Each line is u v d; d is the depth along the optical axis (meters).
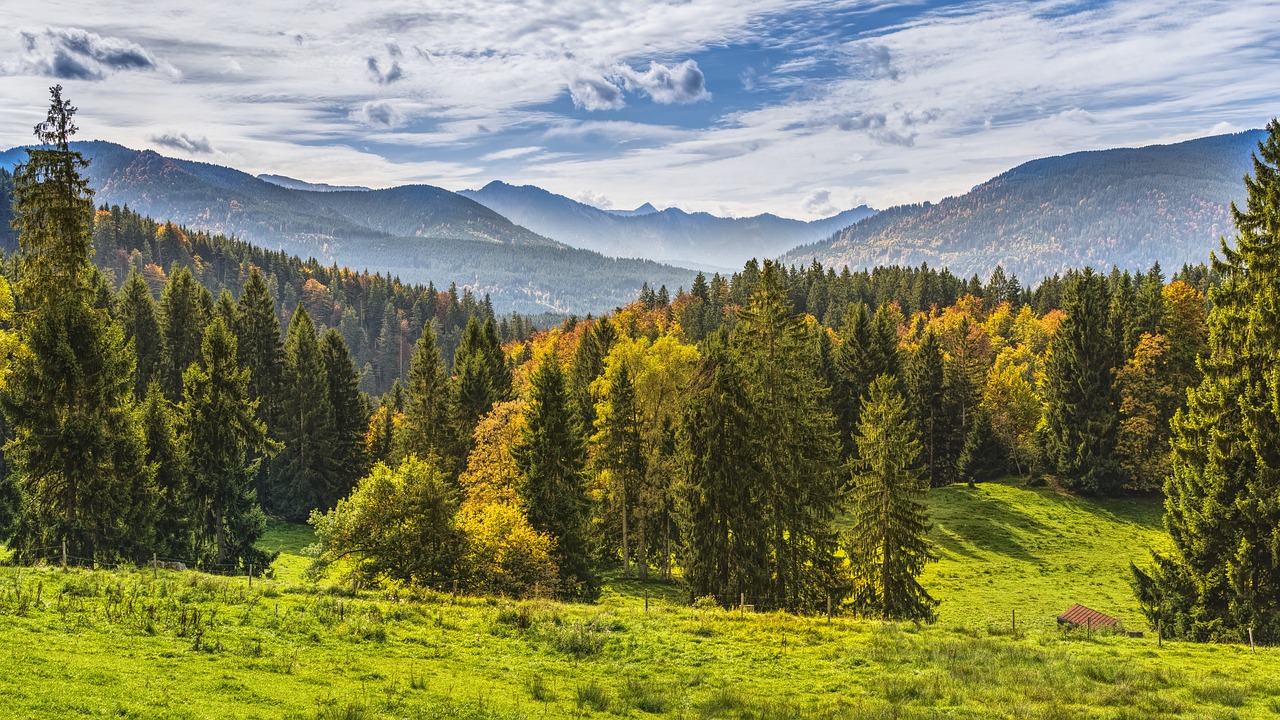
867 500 42.19
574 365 87.31
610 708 19.55
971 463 88.31
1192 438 40.72
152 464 42.97
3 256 89.19
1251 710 21.39
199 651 19.83
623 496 56.28
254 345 83.50
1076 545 68.88
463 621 27.77
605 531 56.62
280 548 68.75
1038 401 92.69
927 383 91.00
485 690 20.09
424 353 74.25
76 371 38.91
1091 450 80.75
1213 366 40.09
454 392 72.62
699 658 25.52
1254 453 37.50
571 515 45.97
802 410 43.38
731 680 23.39
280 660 20.09
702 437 42.06
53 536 39.69
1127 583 60.50
